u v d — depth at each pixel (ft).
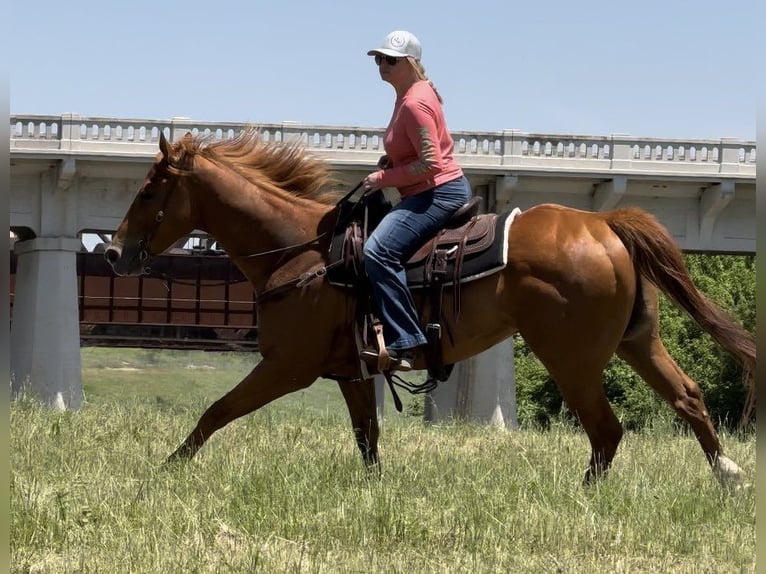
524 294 32.76
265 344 34.81
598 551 26.50
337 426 57.26
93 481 31.96
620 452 46.55
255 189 35.60
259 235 35.29
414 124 33.06
